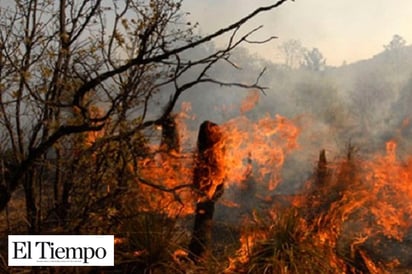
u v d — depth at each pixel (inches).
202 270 226.2
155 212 225.9
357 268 257.9
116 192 188.2
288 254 226.2
